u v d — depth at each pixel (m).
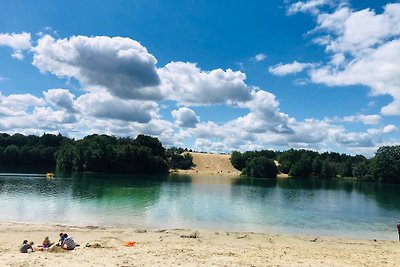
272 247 29.77
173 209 53.88
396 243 34.34
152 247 27.22
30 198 61.53
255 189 103.00
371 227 45.25
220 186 110.25
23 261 19.83
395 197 90.94
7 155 183.12
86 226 37.47
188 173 192.00
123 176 142.00
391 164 161.75
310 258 25.55
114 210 50.66
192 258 23.08
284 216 51.91
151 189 87.75
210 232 36.16
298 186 124.88
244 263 22.36
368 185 144.12
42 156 186.88
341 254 27.89
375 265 24.05
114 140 185.50
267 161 182.25
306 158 184.62
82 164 159.00
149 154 172.75
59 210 49.19
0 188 77.50
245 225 43.28
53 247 24.66
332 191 106.50
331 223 47.44
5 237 30.44
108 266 19.62
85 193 71.88
